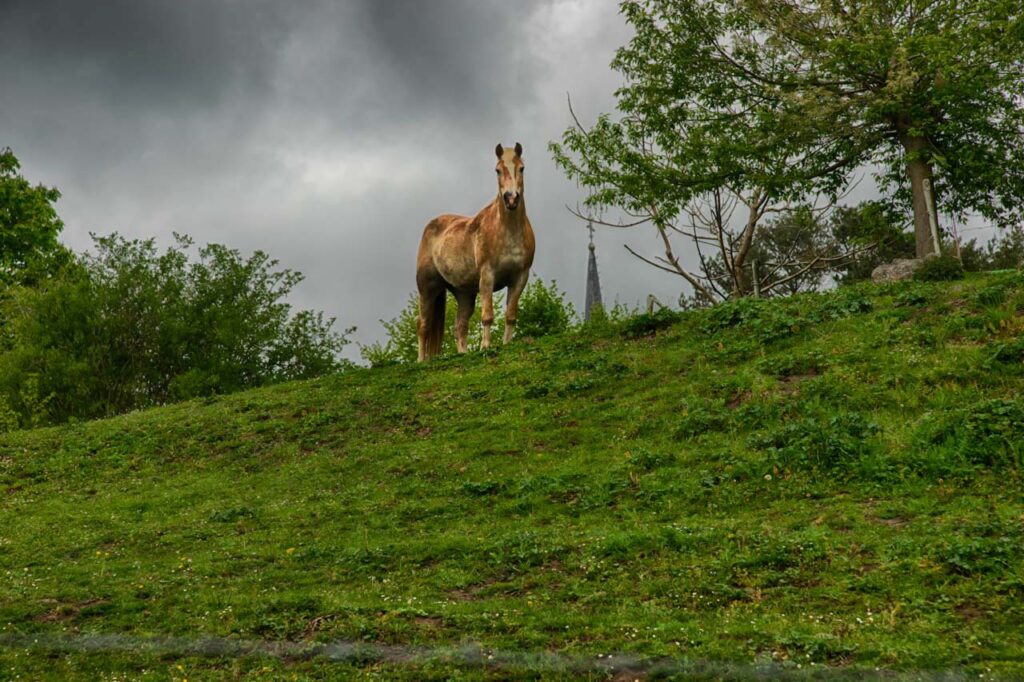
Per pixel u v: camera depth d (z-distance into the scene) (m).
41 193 35.12
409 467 14.73
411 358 47.03
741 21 27.09
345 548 11.20
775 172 25.92
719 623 7.74
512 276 21.19
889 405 13.02
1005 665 6.40
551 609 8.52
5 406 32.66
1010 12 23.12
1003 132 25.45
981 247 40.25
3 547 12.70
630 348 18.47
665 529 10.08
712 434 13.56
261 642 8.27
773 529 9.88
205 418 19.66
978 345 14.25
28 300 39.00
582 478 12.91
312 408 19.23
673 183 26.73
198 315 42.72
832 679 6.48
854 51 24.27
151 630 8.80
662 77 27.92
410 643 7.94
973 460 10.88
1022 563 7.99
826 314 17.22
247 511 13.55
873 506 10.31
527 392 17.20
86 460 17.86
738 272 31.73
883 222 28.58
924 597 7.75
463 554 10.51
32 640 8.70
